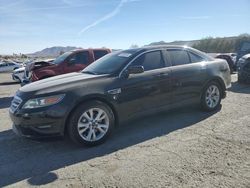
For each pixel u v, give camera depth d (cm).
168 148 461
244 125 561
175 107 607
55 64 1031
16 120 475
